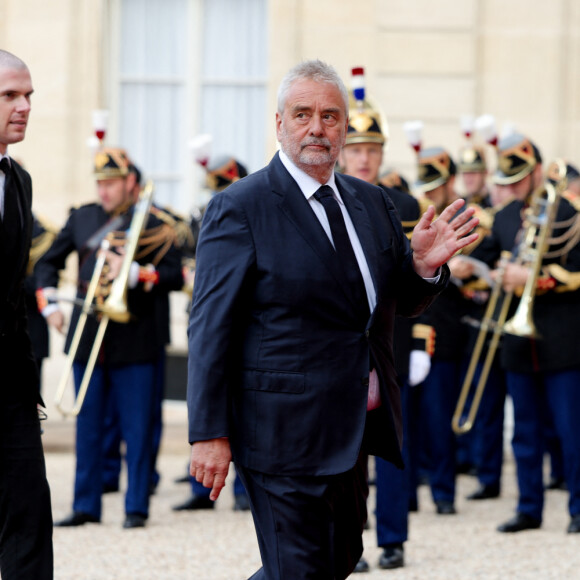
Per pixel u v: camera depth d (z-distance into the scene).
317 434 11.80
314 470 11.77
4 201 13.26
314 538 11.84
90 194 34.84
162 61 36.00
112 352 21.48
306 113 12.13
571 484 20.61
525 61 33.88
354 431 11.88
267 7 35.75
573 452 20.50
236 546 19.70
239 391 12.01
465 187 27.95
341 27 34.31
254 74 35.84
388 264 12.45
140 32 35.94
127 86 35.97
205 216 12.22
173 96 36.06
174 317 33.94
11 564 13.24
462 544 19.73
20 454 13.33
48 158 34.81
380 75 34.09
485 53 33.97
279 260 11.91
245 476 12.05
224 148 36.00
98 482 21.69
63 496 23.91
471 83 33.91
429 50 34.00
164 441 30.94
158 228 22.00
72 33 34.84
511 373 20.97
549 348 20.52
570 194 21.08
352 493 12.17
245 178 12.37
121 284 21.22
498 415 24.44
